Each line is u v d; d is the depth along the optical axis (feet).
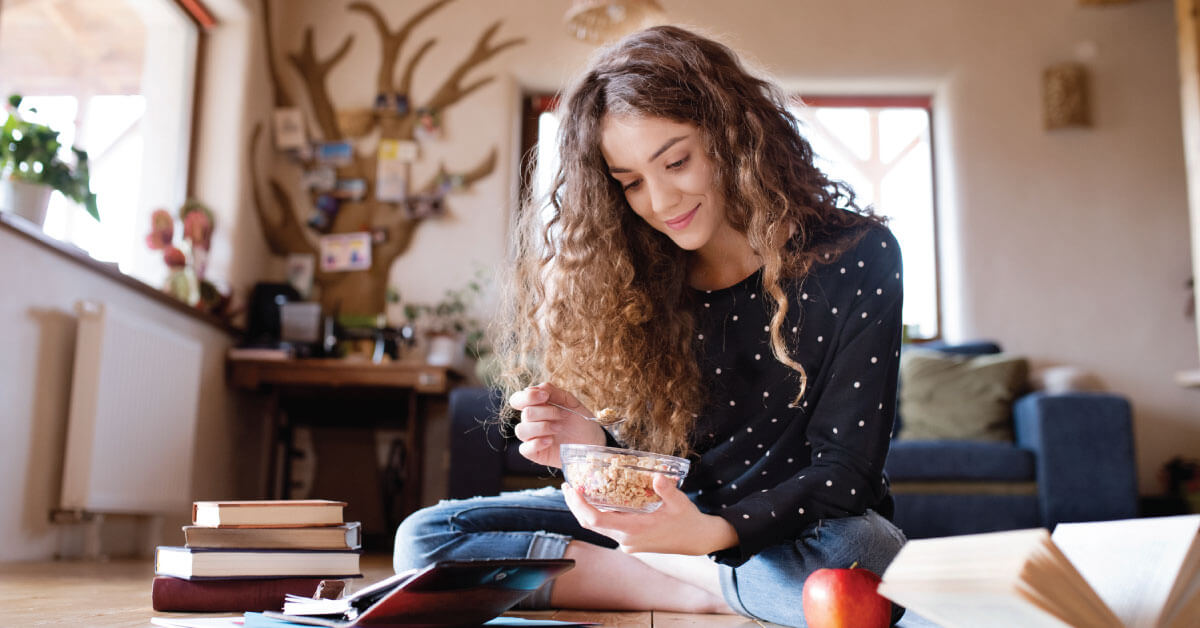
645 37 4.63
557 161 5.11
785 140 4.73
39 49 12.47
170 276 13.62
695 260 4.98
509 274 5.58
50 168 10.52
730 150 4.46
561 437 4.58
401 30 16.38
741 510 3.89
